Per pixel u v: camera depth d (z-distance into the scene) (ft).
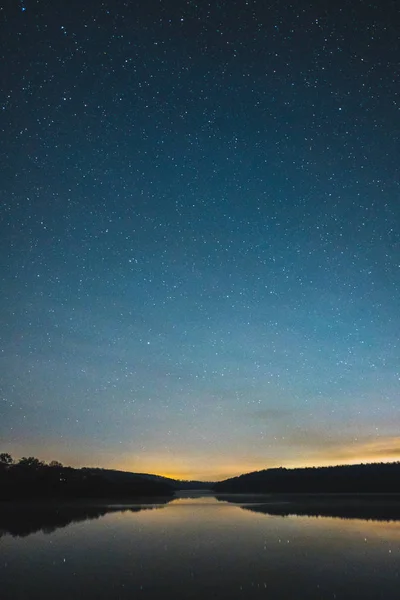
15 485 305.32
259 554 78.38
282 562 71.15
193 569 66.64
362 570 64.44
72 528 123.34
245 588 55.31
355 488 474.49
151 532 111.45
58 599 51.24
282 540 94.63
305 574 62.49
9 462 339.36
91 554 80.69
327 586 55.62
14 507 223.51
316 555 76.54
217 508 199.62
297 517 146.51
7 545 93.15
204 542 93.40
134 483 401.29
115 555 79.30
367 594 51.67
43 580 60.85
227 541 94.58
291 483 539.70
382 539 93.56
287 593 52.75
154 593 53.42
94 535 107.14
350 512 164.66
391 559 72.08
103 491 343.05
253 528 117.19
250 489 586.04
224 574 63.05
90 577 62.18
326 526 119.14
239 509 189.47
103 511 188.03
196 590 54.54
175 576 62.13
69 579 61.21
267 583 57.67
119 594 53.11
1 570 67.97
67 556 78.95
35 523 138.62
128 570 66.49
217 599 50.57
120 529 119.03
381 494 368.27
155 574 63.57
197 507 209.36
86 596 52.37
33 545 92.58
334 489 485.97
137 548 86.74
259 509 187.62
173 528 119.85
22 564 72.43
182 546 88.58
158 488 423.64
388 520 133.69
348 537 97.40
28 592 54.54
